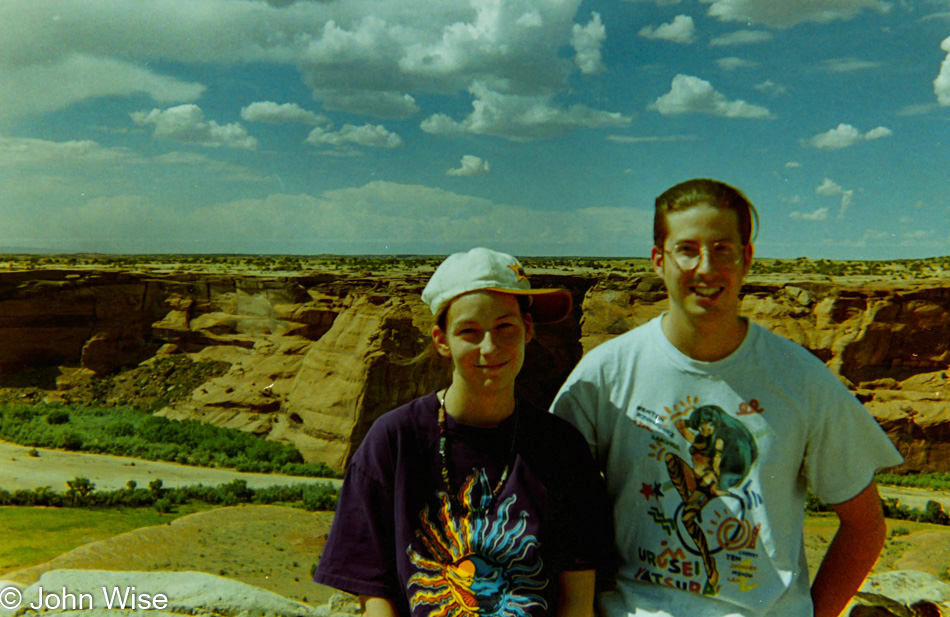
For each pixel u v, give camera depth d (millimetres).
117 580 4367
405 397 60406
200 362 83938
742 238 2832
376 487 2865
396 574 2898
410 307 68062
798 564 2953
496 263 2793
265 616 4141
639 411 2984
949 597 4613
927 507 44844
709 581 2871
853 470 2848
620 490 3047
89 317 85000
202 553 32125
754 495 2836
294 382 67688
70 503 41406
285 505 44062
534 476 2799
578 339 80562
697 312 2793
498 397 2811
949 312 65438
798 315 69250
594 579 2914
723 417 2859
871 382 65312
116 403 78125
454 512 2795
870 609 4129
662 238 2967
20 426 65312
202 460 57562
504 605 2707
